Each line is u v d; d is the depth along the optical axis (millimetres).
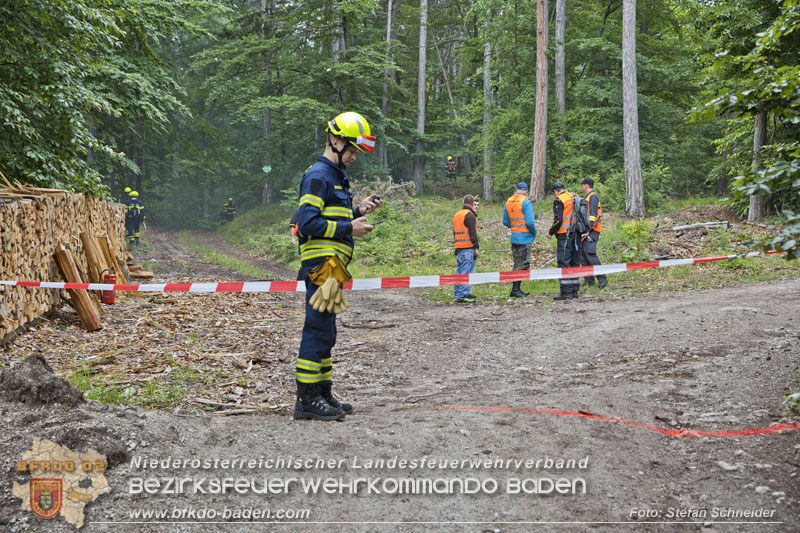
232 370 5348
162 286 5328
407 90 35375
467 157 45406
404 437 3418
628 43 19375
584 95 25172
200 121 33125
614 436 3449
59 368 4938
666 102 26219
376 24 38406
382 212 20672
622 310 8039
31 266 6387
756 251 3164
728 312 7102
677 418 3795
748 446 3213
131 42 17312
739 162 17953
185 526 2482
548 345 6352
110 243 9516
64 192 7797
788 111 3549
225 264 17812
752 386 4316
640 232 13844
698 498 2734
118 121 22188
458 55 38406
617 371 5160
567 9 28625
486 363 5789
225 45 31531
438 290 11133
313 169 3730
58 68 9469
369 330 7609
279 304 9547
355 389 4941
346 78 30734
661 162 24500
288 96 29531
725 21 16047
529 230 9773
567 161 23594
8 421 3176
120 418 3340
